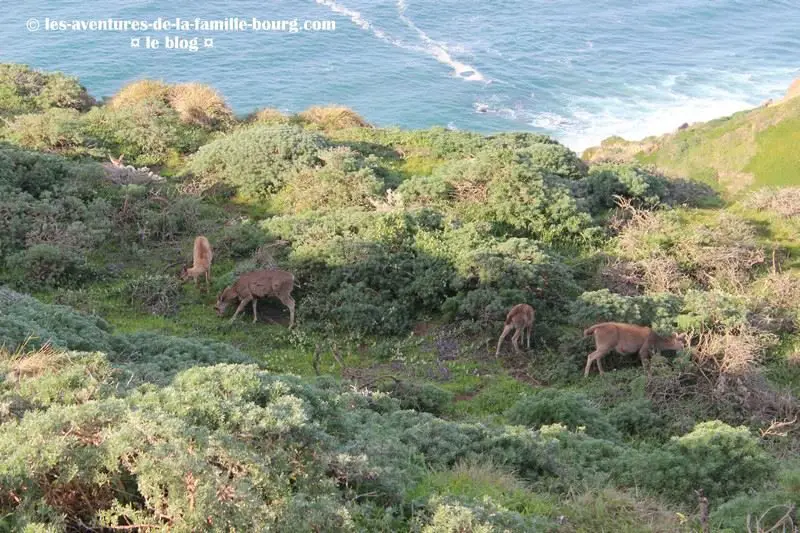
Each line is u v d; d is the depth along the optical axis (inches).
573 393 505.7
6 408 291.7
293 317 618.5
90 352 401.7
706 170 1525.6
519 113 1943.9
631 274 699.4
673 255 727.1
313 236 696.4
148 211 743.1
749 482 401.4
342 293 633.0
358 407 454.6
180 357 486.6
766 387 551.5
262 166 821.9
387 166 911.0
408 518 302.0
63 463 255.6
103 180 788.0
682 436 472.7
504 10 2711.6
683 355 565.6
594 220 790.5
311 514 262.4
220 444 267.0
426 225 721.0
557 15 2689.5
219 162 842.8
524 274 638.5
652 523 329.7
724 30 2655.0
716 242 742.5
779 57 2428.6
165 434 264.2
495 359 602.2
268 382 353.1
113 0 2415.1
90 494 262.2
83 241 681.6
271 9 2524.6
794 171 1456.7
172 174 861.2
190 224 746.8
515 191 774.5
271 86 1979.6
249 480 263.4
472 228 700.7
